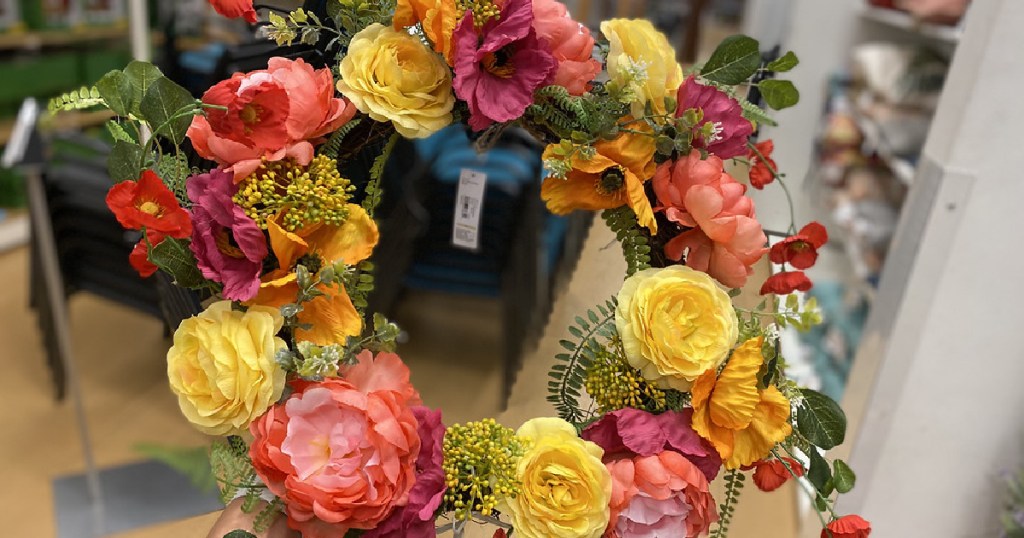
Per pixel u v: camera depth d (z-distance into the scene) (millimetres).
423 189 1871
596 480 683
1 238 3059
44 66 2816
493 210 1816
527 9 692
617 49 733
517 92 718
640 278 735
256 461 656
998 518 1542
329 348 674
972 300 1347
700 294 717
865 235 2217
